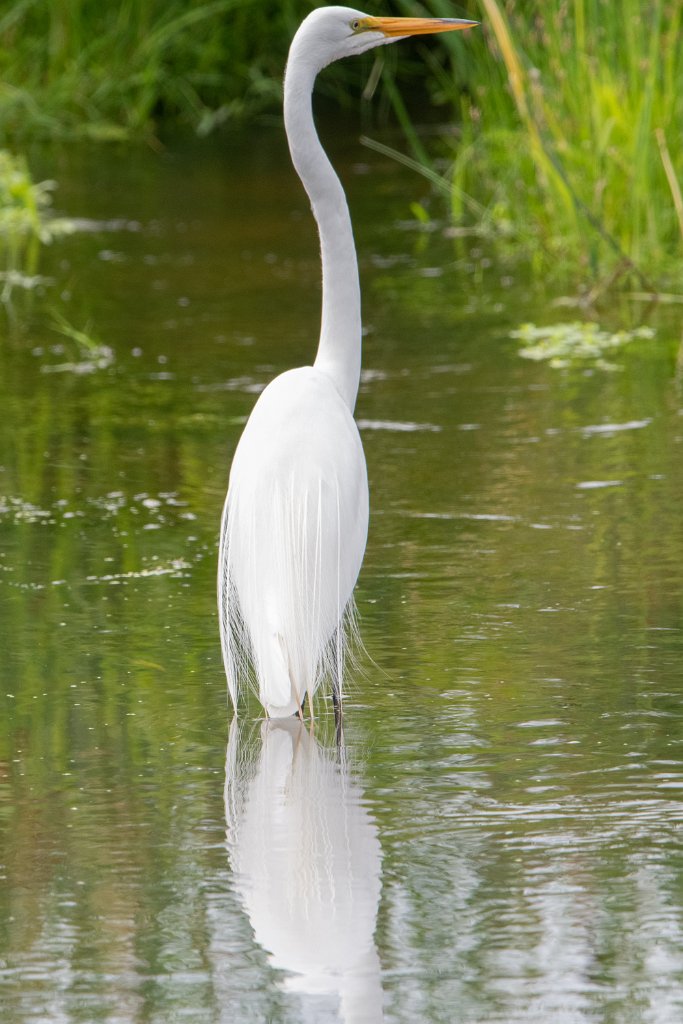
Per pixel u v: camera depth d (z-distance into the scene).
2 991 6.67
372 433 14.68
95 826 7.93
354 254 11.07
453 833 7.74
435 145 30.95
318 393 9.62
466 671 9.62
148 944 6.95
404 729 8.91
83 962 6.85
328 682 9.69
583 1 21.94
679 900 7.15
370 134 32.66
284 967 6.78
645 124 19.95
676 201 19.05
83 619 10.62
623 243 20.77
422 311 19.34
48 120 33.75
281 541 8.88
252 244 23.52
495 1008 6.49
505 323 18.64
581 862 7.46
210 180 28.86
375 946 6.89
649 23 21.09
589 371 16.50
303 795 8.18
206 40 36.75
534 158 21.58
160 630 10.42
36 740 8.91
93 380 16.77
